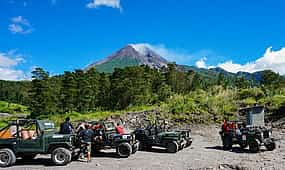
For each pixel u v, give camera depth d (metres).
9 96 143.62
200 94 45.44
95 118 42.78
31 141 17.08
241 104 39.59
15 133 17.22
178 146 21.22
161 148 23.00
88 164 17.16
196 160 18.12
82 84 64.25
